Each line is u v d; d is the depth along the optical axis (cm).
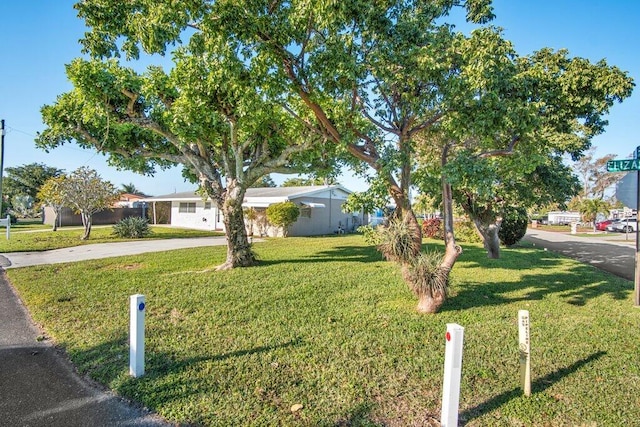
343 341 460
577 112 594
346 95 634
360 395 331
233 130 932
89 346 445
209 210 2639
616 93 543
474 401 323
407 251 620
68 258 1200
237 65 506
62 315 567
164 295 687
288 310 593
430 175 662
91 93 857
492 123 509
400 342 458
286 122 962
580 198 4072
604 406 316
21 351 436
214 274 893
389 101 620
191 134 895
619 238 2309
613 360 411
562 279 859
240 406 312
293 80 552
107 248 1490
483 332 496
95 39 604
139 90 922
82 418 298
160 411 306
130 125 1078
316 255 1266
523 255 1295
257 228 2267
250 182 1053
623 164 663
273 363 395
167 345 445
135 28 536
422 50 488
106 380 360
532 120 512
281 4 504
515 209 1150
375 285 776
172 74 834
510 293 722
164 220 3291
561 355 423
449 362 274
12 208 4328
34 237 1931
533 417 300
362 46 535
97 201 1852
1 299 678
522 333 333
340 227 2520
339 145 618
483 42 475
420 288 588
